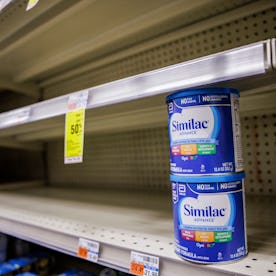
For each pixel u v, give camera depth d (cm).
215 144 46
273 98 77
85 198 130
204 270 46
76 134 67
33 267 131
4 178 251
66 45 130
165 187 133
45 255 140
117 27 111
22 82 186
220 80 44
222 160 46
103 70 153
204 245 46
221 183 46
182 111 48
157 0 91
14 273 123
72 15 98
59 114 75
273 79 49
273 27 96
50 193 155
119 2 90
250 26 101
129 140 148
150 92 54
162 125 122
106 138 161
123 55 136
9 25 104
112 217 89
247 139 106
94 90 65
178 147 49
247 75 42
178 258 50
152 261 54
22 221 92
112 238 67
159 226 75
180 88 49
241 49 43
